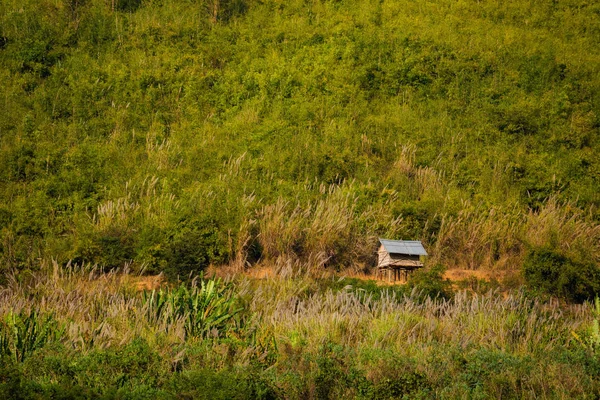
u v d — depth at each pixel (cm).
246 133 7144
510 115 7650
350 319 3534
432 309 3928
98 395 2409
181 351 2897
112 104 7356
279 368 2916
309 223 5512
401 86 8256
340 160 6569
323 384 2631
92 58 8175
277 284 4341
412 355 3181
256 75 8062
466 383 2725
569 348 3500
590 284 4672
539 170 6762
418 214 5784
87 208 5719
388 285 4603
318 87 8025
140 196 5825
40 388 2417
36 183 5962
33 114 7038
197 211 5475
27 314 3425
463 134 7369
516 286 4906
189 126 7256
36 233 5359
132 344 2897
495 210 5991
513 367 2892
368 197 6059
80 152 6431
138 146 6825
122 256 4978
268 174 6381
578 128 7544
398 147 7088
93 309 3656
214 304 3544
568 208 6084
